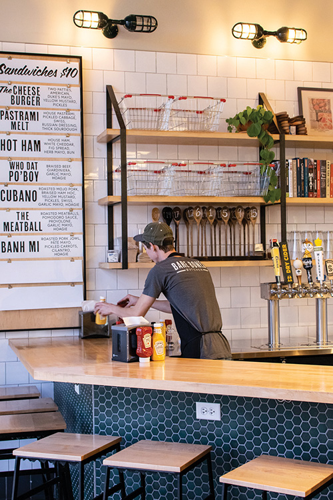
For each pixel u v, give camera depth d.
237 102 4.48
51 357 3.15
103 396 2.79
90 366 2.81
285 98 4.58
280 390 2.19
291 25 4.49
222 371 2.60
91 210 4.20
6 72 4.03
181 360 2.97
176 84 4.36
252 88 4.51
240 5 4.34
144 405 2.72
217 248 4.42
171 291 3.22
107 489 2.34
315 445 2.42
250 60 4.51
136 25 4.03
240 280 4.48
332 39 4.61
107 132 3.89
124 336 2.92
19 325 4.03
